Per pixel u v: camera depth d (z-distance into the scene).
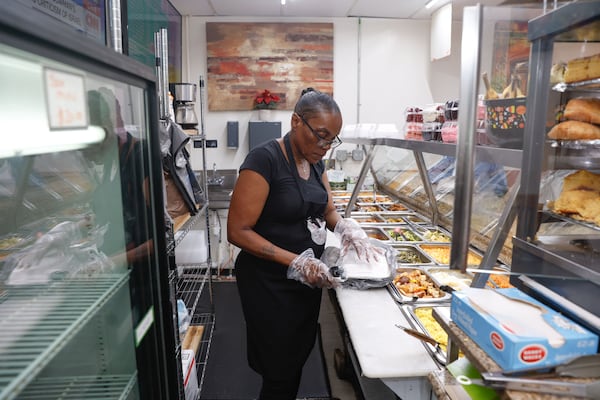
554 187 0.92
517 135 0.98
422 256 2.11
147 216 1.04
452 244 0.85
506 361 0.69
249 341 1.71
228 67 4.05
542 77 0.88
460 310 0.84
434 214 2.66
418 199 2.96
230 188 3.93
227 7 3.72
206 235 3.01
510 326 0.72
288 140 1.57
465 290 0.89
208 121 4.17
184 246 2.85
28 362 0.70
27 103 0.67
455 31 4.11
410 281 1.75
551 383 0.65
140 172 1.02
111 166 0.99
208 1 3.56
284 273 1.60
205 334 2.89
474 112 0.79
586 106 0.84
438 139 1.85
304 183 1.58
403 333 1.31
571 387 0.65
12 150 0.70
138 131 1.00
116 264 1.02
